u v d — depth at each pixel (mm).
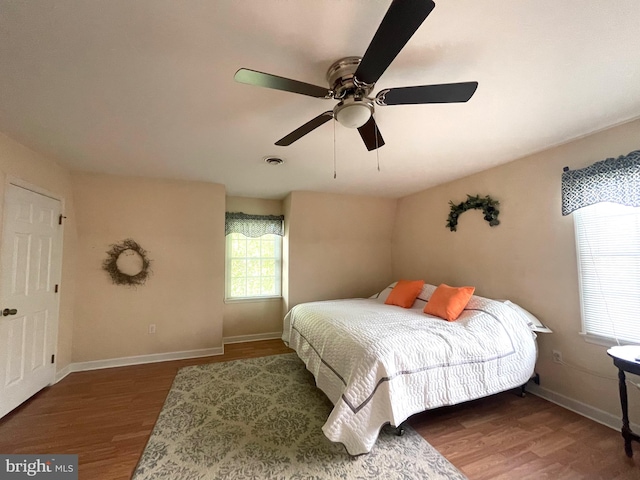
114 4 1045
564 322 2412
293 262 4281
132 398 2539
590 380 2240
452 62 1404
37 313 2588
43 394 2611
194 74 1469
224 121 1981
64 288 3014
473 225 3279
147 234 3477
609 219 2170
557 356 2453
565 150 2422
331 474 1632
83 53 1306
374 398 1829
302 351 2902
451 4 1069
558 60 1396
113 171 3117
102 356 3285
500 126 2107
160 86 1571
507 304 2584
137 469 1667
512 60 1393
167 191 3490
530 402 2459
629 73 1500
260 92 1635
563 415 2258
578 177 2271
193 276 3664
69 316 3115
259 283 4562
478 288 3209
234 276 4438
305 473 1641
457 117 1965
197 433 2020
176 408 2365
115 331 3344
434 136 2271
